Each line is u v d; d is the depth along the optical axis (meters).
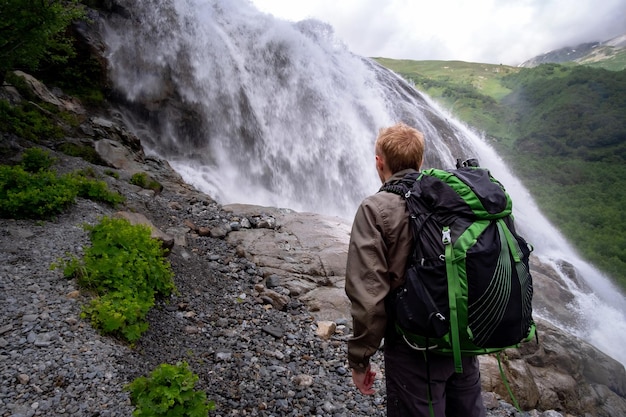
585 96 114.81
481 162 27.25
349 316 5.95
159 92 13.02
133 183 8.81
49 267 4.39
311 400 3.83
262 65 16.17
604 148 94.06
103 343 3.61
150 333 4.22
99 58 11.81
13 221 5.26
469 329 1.93
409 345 2.10
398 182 2.26
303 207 15.59
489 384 5.25
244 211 9.09
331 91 18.22
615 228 58.75
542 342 7.51
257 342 4.74
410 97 24.52
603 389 7.82
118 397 3.06
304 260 7.24
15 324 3.53
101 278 4.30
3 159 7.30
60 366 3.20
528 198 32.56
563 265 18.02
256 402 3.63
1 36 6.23
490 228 1.99
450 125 26.25
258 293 6.05
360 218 2.13
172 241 5.96
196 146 13.55
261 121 15.23
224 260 6.82
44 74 11.31
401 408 2.20
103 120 10.87
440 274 1.94
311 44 18.69
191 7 14.85
